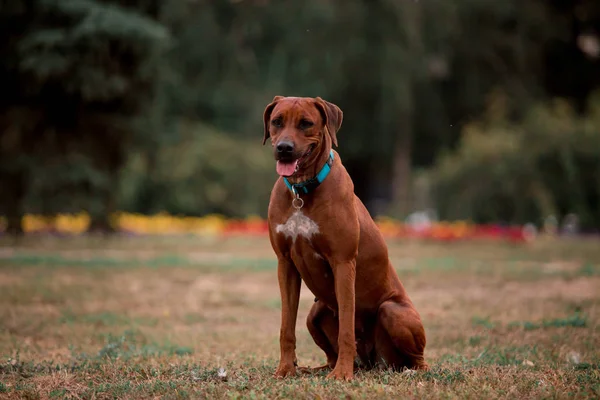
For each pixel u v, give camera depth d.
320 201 5.47
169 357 6.65
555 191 26.05
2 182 22.09
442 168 27.42
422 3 34.69
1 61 19.94
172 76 31.48
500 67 37.62
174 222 27.38
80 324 8.84
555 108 29.69
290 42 36.31
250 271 14.80
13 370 6.04
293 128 5.49
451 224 25.22
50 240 21.97
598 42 40.19
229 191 31.23
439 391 4.89
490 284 12.66
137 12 22.84
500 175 25.31
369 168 42.03
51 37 19.09
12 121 20.98
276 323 9.27
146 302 10.76
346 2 34.69
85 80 19.61
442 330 8.48
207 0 36.44
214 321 9.39
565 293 11.41
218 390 5.04
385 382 5.30
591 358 6.58
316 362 6.87
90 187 24.08
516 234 22.45
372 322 6.05
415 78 35.78
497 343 7.62
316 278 5.72
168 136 26.91
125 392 5.14
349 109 37.34
